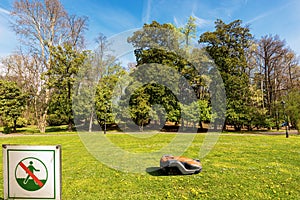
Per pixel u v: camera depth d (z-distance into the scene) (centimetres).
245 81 2111
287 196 407
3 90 1986
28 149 266
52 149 266
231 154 791
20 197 266
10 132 1956
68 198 402
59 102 2080
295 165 631
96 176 528
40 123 2042
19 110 2025
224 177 514
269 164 641
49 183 266
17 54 2241
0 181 506
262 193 420
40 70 2202
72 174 548
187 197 404
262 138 1320
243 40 2238
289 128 2239
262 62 2553
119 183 479
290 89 2484
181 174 535
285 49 2473
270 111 2305
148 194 418
